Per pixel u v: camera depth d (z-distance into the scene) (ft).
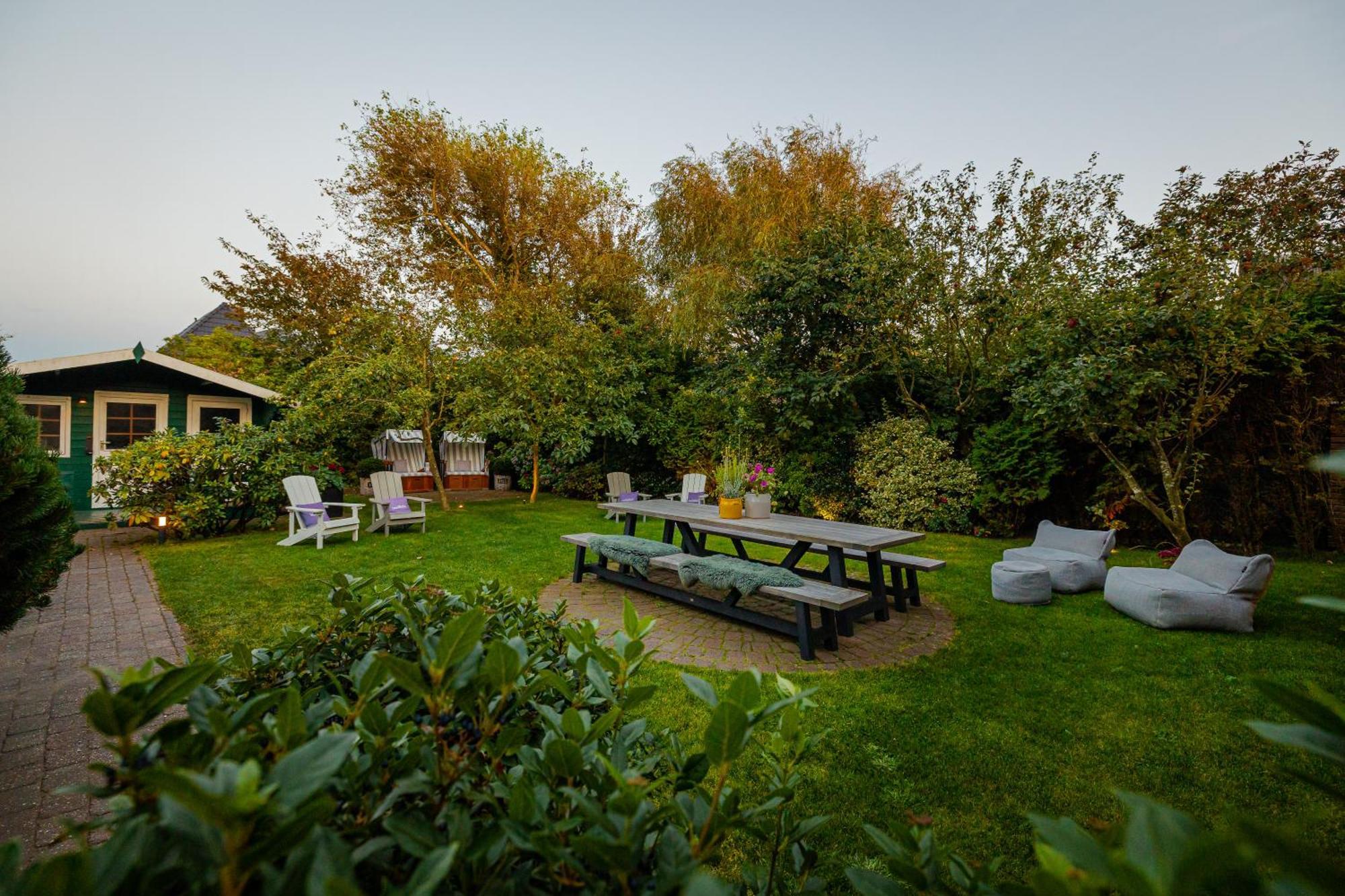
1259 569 14.16
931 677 11.99
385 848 2.65
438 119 45.32
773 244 35.53
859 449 32.83
